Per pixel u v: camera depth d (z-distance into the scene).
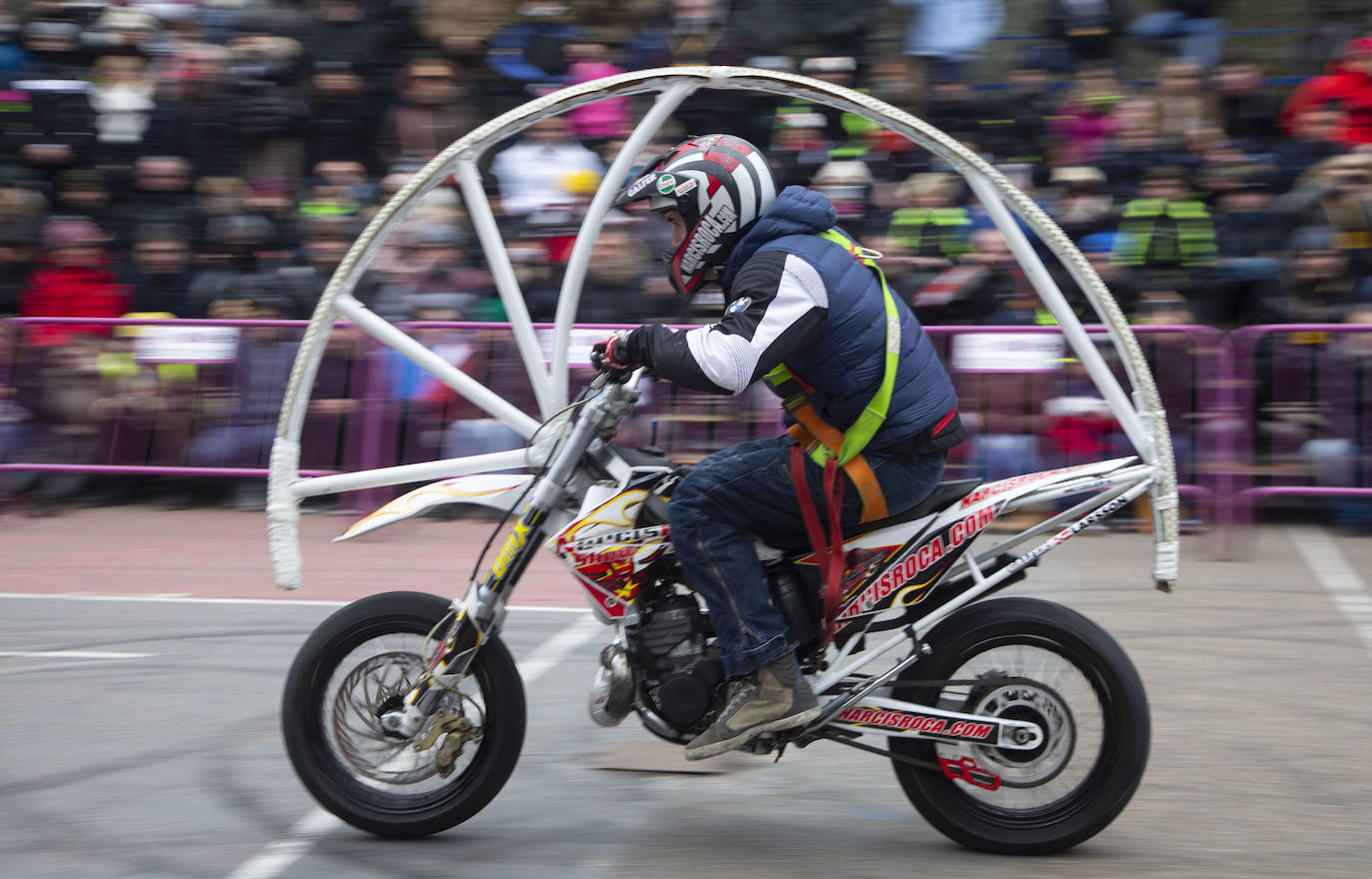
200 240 8.68
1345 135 8.19
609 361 3.52
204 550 7.58
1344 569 6.91
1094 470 3.70
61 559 7.36
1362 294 7.50
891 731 3.60
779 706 3.52
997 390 7.52
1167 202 7.79
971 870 3.51
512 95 8.97
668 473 3.66
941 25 8.82
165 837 3.74
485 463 3.84
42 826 3.81
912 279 7.78
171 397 8.35
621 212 8.12
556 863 3.56
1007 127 8.39
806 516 3.53
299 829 3.80
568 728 4.66
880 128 8.41
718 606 3.53
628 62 8.95
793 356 3.50
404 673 3.75
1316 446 7.38
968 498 3.64
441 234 8.21
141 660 5.49
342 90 9.01
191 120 9.02
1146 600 6.31
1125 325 3.70
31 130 9.02
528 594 6.60
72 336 8.43
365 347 8.04
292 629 5.96
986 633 3.60
